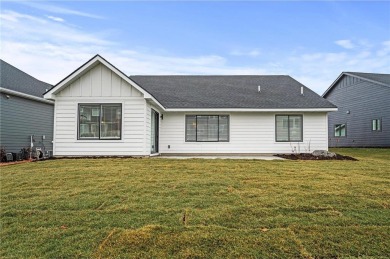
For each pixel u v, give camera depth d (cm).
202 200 516
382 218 427
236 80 1945
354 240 354
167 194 560
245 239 352
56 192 573
